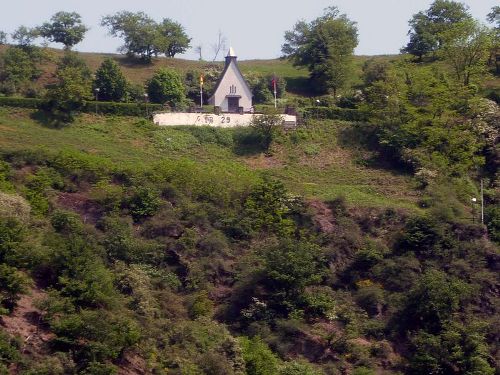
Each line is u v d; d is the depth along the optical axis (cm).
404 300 7544
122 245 7412
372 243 8056
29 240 6831
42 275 6819
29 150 8394
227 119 10250
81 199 8050
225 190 8394
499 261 7925
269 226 8106
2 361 5816
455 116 9975
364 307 7581
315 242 8025
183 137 9838
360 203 8681
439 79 10638
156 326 6744
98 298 6562
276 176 9325
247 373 6638
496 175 9456
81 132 9675
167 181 8412
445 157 9588
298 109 10581
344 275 7881
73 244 6906
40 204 7769
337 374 6925
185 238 7769
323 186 9200
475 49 10681
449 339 7131
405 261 7838
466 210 8594
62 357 6031
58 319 6306
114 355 6206
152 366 6425
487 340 7312
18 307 6450
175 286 7419
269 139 9950
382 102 10369
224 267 7675
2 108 9794
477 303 7581
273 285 7419
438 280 7519
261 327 7138
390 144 9819
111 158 8975
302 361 6956
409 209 8594
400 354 7250
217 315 7338
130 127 9931
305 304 7375
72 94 9881
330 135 10238
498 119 9944
